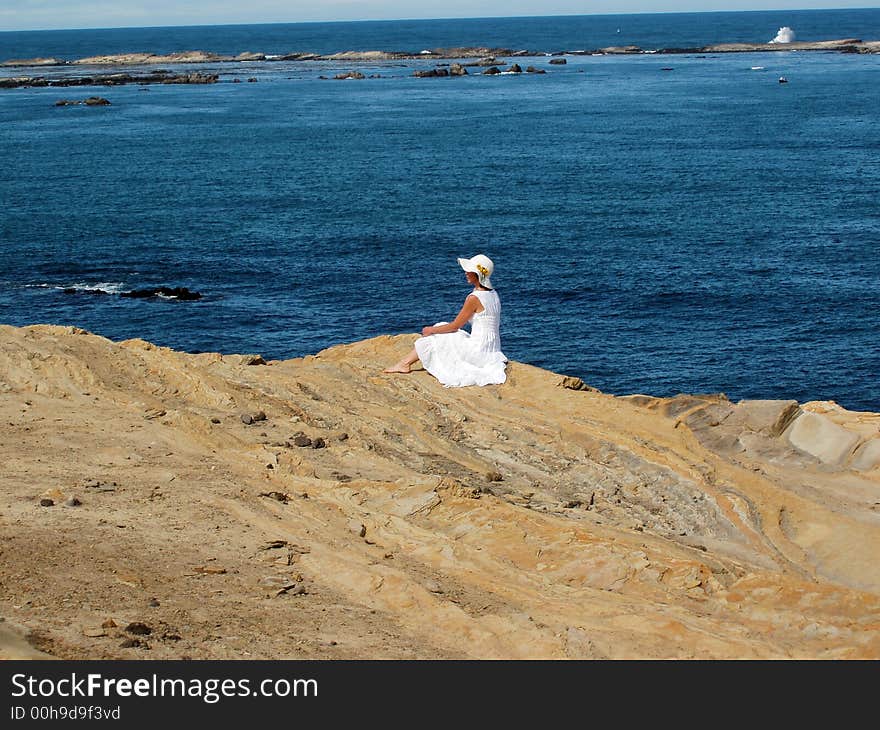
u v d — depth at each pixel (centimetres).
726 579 773
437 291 3472
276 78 14575
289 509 831
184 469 898
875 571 814
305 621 646
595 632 654
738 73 14050
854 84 11831
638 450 988
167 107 10406
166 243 4191
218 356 1230
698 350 2870
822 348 2861
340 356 1296
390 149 7156
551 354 2858
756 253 3903
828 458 1017
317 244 4166
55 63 17725
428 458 981
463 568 751
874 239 4075
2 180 5862
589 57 18700
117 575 678
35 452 909
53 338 1187
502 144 7350
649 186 5481
